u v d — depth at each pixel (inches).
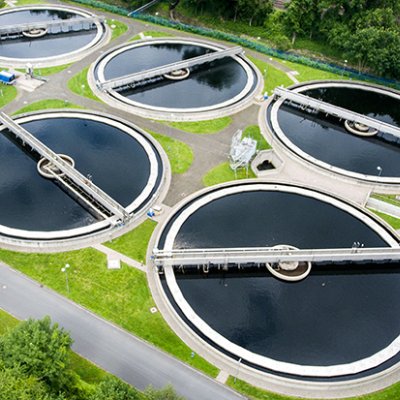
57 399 2223.2
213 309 2984.7
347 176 3988.7
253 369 2640.3
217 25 6373.0
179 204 3612.2
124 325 2856.8
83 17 6215.6
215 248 3334.2
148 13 6565.0
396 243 3435.0
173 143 4239.7
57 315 2883.9
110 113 4542.3
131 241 3361.2
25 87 4822.8
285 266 3230.8
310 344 2822.3
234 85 5073.8
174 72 5182.1
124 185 3764.8
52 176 3789.4
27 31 5767.7
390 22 5536.4
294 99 4820.4
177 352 2741.1
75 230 3385.8
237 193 3769.7
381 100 5098.4
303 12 5925.2
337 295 3125.0
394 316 3016.7
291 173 4037.9
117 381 2390.5
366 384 2645.2
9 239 3287.4
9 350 2346.2
